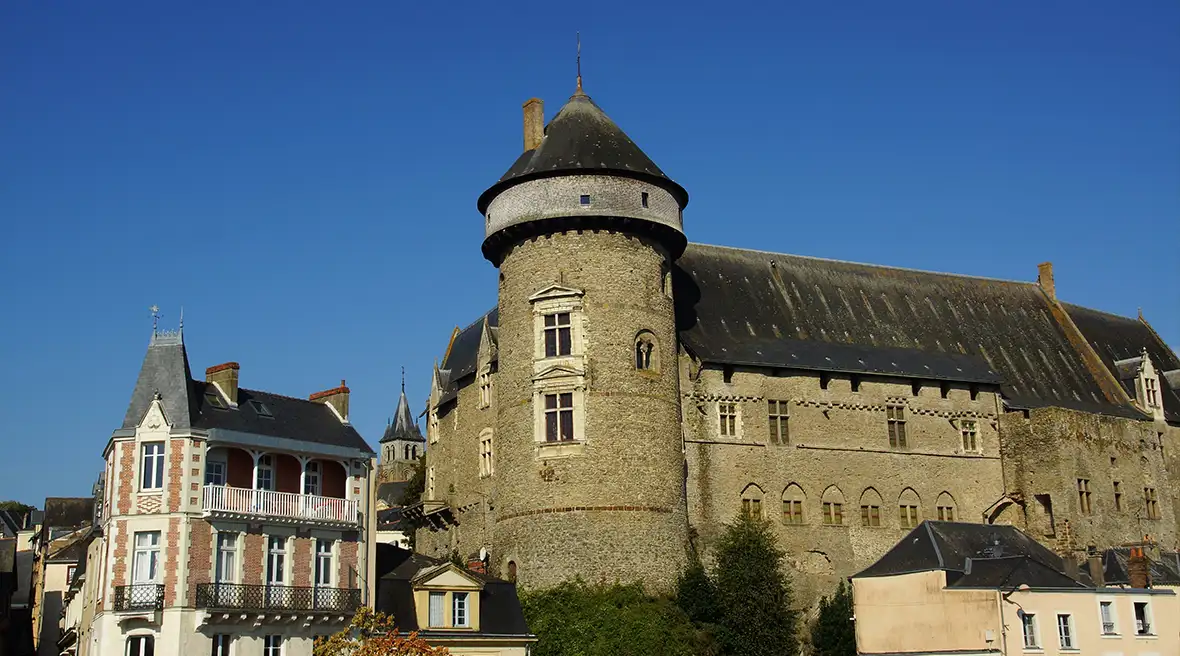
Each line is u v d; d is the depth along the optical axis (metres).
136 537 37.94
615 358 47.78
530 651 42.75
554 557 45.91
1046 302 69.69
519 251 49.78
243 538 38.88
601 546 45.78
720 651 45.25
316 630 39.59
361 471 43.44
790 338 57.03
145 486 38.41
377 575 43.66
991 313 66.38
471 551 55.50
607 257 48.66
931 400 58.06
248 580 38.69
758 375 53.84
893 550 49.03
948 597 44.59
